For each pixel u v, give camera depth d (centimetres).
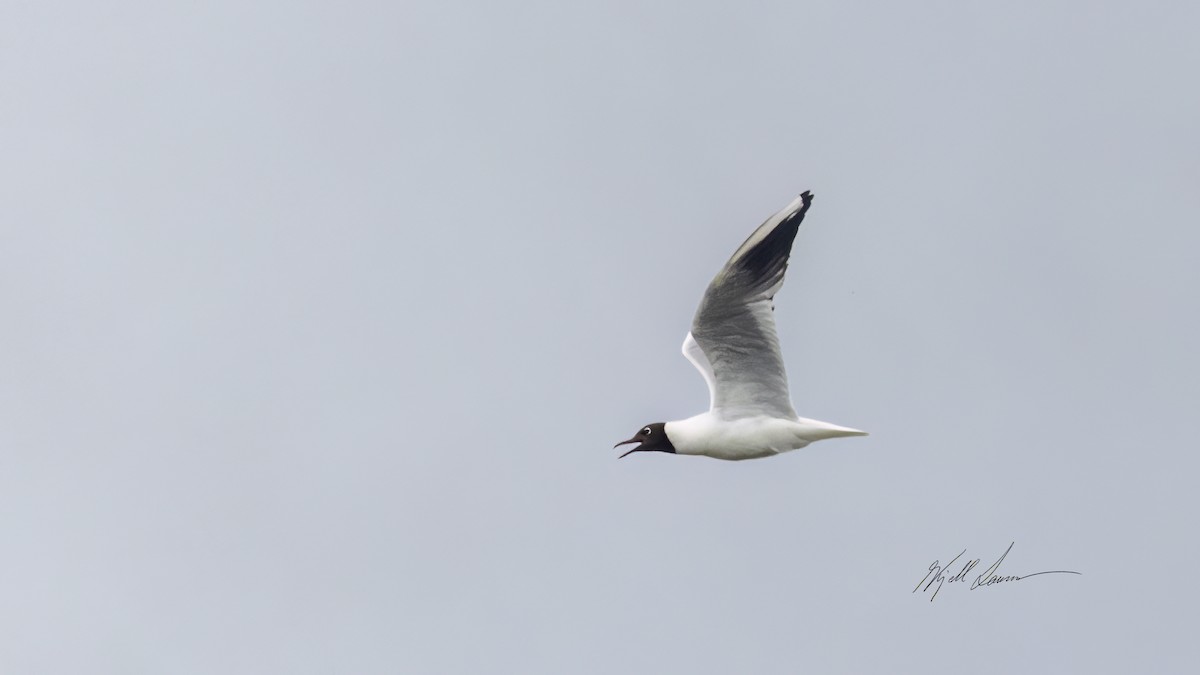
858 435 1435
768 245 1409
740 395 1460
